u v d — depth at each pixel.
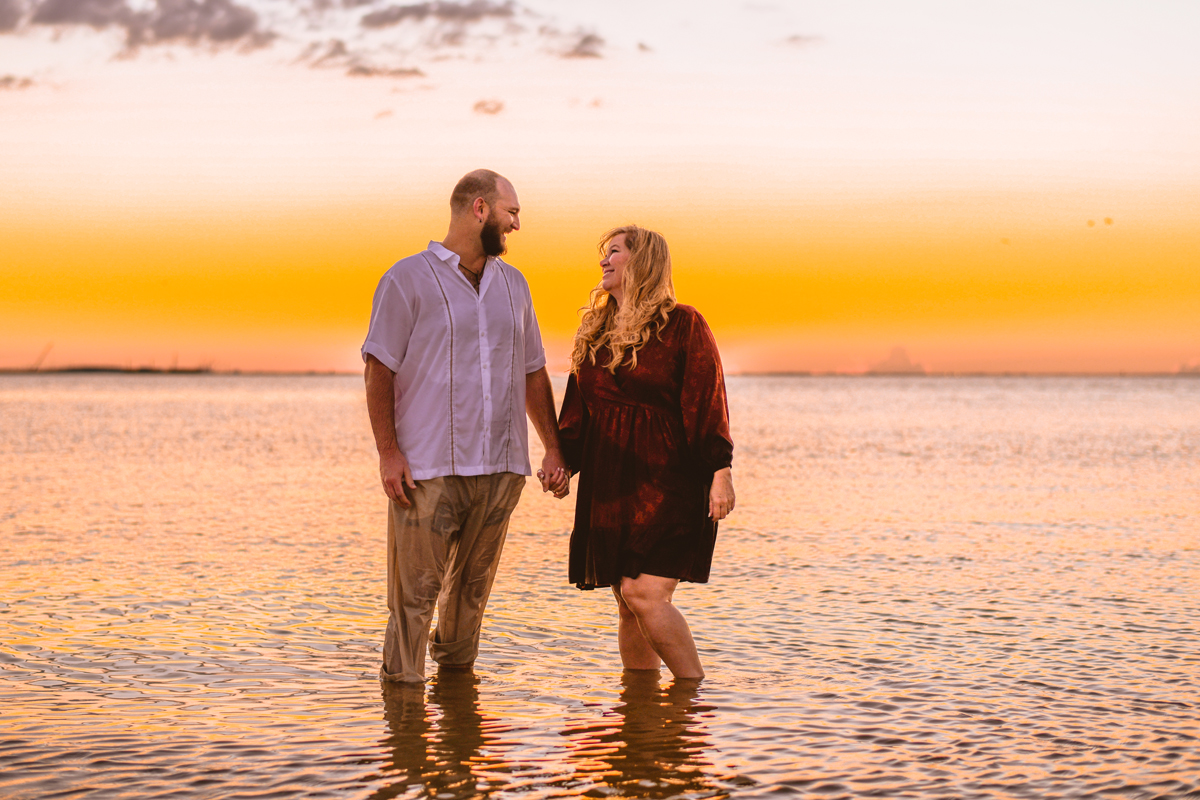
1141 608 5.95
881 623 5.54
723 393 4.34
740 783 3.07
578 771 3.17
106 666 4.46
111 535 9.03
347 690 4.13
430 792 2.97
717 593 6.43
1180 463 18.69
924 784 3.05
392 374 4.19
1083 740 3.49
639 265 4.37
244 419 43.34
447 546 4.29
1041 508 11.53
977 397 97.38
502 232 4.25
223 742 3.42
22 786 2.98
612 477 4.35
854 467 18.00
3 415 46.78
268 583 6.62
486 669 4.55
